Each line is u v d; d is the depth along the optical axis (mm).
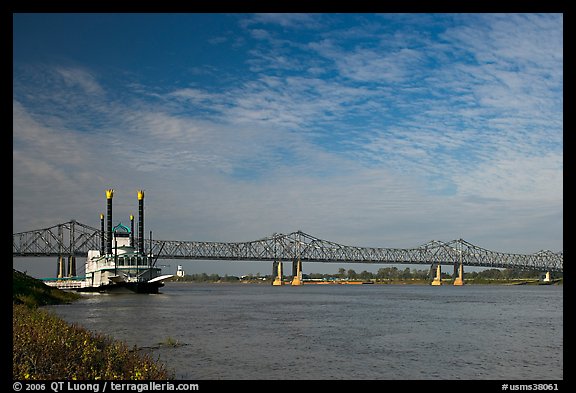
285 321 71938
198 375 35125
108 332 55812
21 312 44438
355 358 42312
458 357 43281
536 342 51906
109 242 183500
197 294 190500
